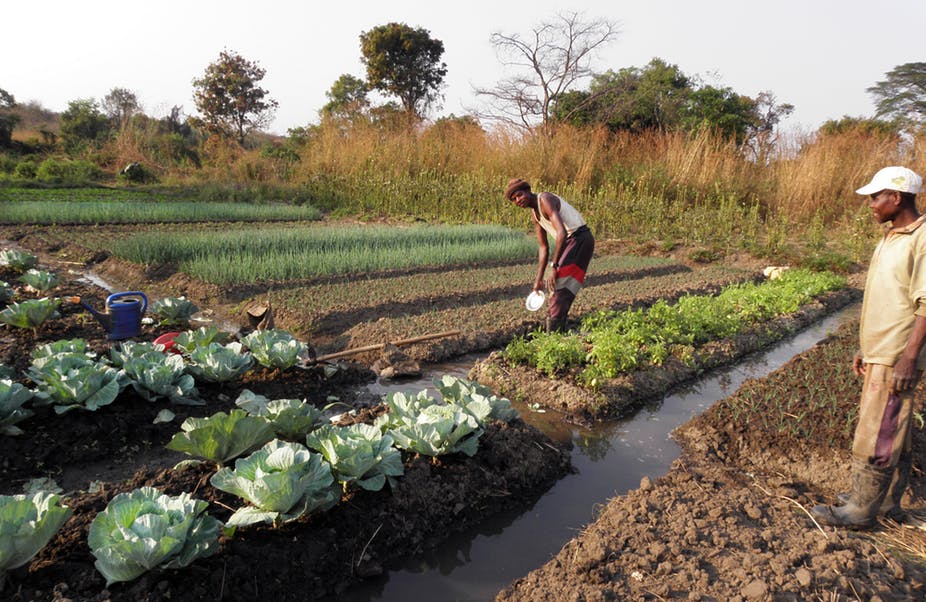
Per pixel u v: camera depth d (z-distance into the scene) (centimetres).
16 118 3866
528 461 462
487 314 879
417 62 4109
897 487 375
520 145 2241
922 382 617
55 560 301
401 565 367
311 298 920
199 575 302
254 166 2844
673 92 3108
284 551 329
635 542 359
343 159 2491
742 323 902
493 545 391
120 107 4362
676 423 592
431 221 2045
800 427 521
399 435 409
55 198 2097
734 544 355
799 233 1773
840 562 335
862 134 2136
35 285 834
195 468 389
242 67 4566
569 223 709
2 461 418
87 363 493
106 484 407
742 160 2077
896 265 336
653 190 1972
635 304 1018
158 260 1130
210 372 539
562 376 651
